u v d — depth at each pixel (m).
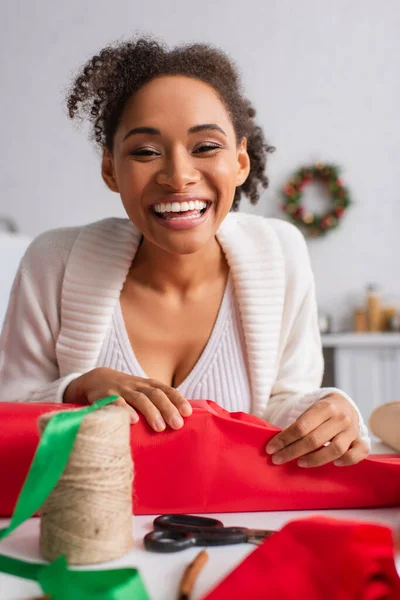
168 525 0.61
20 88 3.89
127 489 0.56
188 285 1.07
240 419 0.76
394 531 0.62
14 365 1.13
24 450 0.68
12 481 0.68
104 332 1.07
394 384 3.23
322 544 0.48
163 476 0.70
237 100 1.00
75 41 3.87
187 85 0.89
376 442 1.05
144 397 0.72
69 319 1.08
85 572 0.47
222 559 0.54
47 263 1.10
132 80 0.90
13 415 0.69
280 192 3.79
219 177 0.90
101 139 1.08
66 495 0.53
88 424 0.53
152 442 0.70
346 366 3.25
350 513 0.71
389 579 0.47
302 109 3.79
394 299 3.73
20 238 1.76
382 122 3.75
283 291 1.12
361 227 3.75
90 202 3.87
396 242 3.74
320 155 3.78
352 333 3.44
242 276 1.08
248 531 0.59
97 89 1.00
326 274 3.76
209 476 0.70
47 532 0.54
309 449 0.71
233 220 1.14
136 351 1.09
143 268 1.08
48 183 3.89
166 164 0.88
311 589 0.46
